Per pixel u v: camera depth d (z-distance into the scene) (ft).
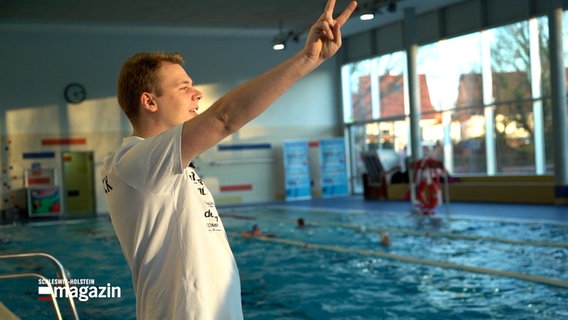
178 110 5.09
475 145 57.98
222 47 68.13
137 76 5.03
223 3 48.21
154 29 61.21
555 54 45.03
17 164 59.88
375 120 69.36
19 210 59.77
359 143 72.54
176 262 4.76
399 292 19.31
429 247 27.78
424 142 63.00
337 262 25.35
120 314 18.07
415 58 58.18
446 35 60.34
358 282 21.12
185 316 4.67
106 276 24.53
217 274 4.90
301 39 71.20
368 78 70.13
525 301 17.35
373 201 59.31
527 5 52.60
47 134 60.90
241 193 68.85
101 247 34.06
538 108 52.37
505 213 40.63
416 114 58.08
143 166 4.44
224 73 68.13
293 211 52.95
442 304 17.53
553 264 22.29
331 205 57.21
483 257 24.44
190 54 66.74
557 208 42.24
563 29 50.03
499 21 55.16
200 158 67.36
